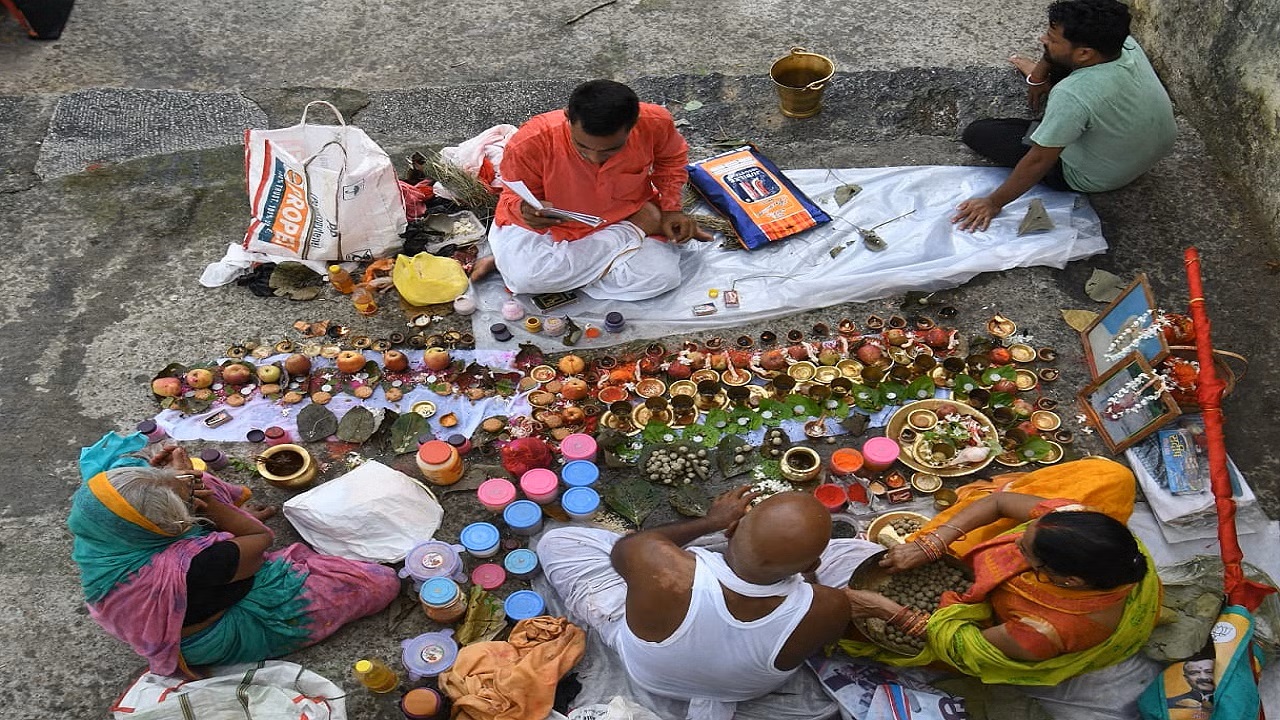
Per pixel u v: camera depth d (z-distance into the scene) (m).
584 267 4.08
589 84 3.47
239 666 2.99
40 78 5.31
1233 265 4.24
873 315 4.10
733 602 2.58
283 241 4.22
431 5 5.86
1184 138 4.85
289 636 2.99
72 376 3.91
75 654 3.08
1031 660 2.69
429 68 5.48
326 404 3.79
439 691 2.86
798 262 4.32
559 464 3.57
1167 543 3.30
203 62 5.48
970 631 2.72
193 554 2.81
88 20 5.70
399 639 3.10
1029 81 4.71
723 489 3.49
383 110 5.21
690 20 5.74
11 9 5.50
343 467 3.59
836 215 4.52
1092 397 3.68
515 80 5.39
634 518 3.38
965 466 3.49
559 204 4.04
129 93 5.23
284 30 5.71
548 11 5.83
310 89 5.34
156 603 2.78
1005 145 4.56
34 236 4.48
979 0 5.78
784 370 3.85
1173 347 3.45
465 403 3.79
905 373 3.79
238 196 4.71
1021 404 3.69
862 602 2.85
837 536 3.34
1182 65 4.96
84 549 2.78
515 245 4.08
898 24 5.64
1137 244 4.34
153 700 2.85
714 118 5.11
